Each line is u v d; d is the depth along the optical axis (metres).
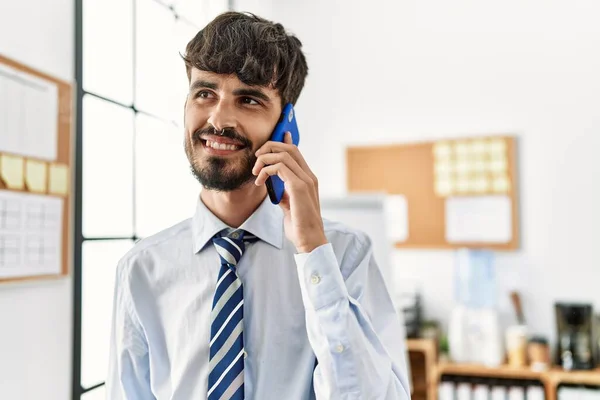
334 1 3.25
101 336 1.94
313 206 0.86
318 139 3.24
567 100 2.82
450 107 3.03
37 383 1.57
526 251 2.87
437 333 2.89
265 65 0.90
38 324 1.58
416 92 3.09
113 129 2.03
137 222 2.17
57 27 1.68
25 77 1.53
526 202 2.88
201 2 2.68
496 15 2.96
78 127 1.77
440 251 3.01
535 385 2.62
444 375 2.77
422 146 3.05
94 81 1.94
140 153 2.19
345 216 2.29
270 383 0.94
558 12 2.86
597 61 2.78
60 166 1.65
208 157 0.90
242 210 1.00
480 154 2.95
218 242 0.98
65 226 1.67
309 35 3.29
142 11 2.22
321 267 0.84
